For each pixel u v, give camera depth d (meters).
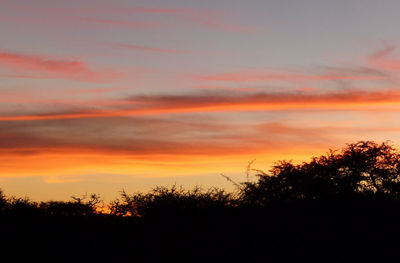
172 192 24.11
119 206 24.89
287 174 23.58
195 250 22.28
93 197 27.08
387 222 21.31
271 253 21.25
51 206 27.06
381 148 25.09
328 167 24.05
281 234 21.56
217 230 22.55
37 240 24.67
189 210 23.14
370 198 22.31
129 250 23.28
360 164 24.66
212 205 23.09
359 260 20.45
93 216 26.42
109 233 24.67
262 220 22.20
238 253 21.67
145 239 23.38
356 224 21.31
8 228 25.73
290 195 23.17
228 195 23.73
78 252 23.38
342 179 23.66
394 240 20.75
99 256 22.98
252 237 21.86
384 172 24.81
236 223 22.52
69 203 26.97
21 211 27.09
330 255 20.70
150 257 22.66
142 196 24.56
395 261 20.31
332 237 21.05
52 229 25.42
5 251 23.62
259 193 23.50
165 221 23.22
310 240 21.12
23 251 23.64
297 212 22.23
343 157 24.83
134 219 24.45
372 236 20.89
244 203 23.41
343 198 22.56
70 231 25.17
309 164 24.14
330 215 21.98
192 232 22.80
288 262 20.94
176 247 22.73
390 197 22.64
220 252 21.95
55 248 23.84
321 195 22.92
